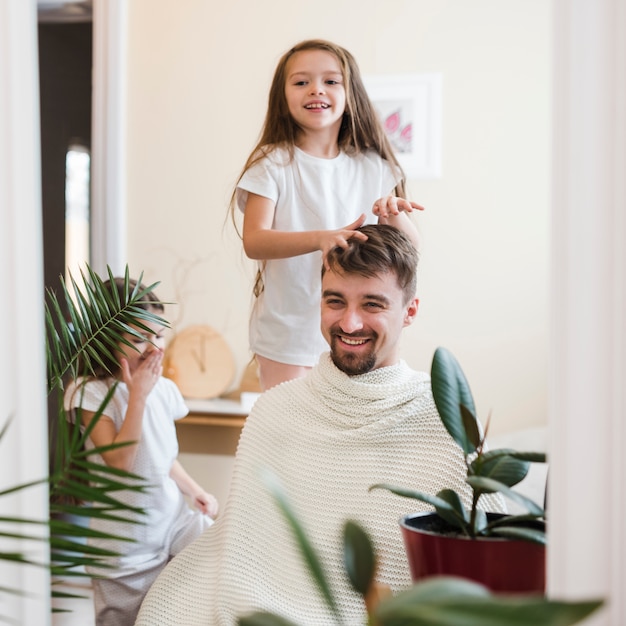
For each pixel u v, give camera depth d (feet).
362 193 6.21
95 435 5.56
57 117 11.35
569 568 2.64
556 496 2.67
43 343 3.13
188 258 9.89
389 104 9.60
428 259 9.62
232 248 9.80
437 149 9.53
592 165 2.61
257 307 6.32
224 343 9.64
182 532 5.95
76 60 11.32
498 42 9.46
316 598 3.95
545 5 9.40
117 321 4.79
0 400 3.03
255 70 9.78
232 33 9.80
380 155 6.32
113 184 9.34
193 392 9.50
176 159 9.89
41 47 11.28
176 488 6.07
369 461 4.17
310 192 6.02
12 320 3.03
